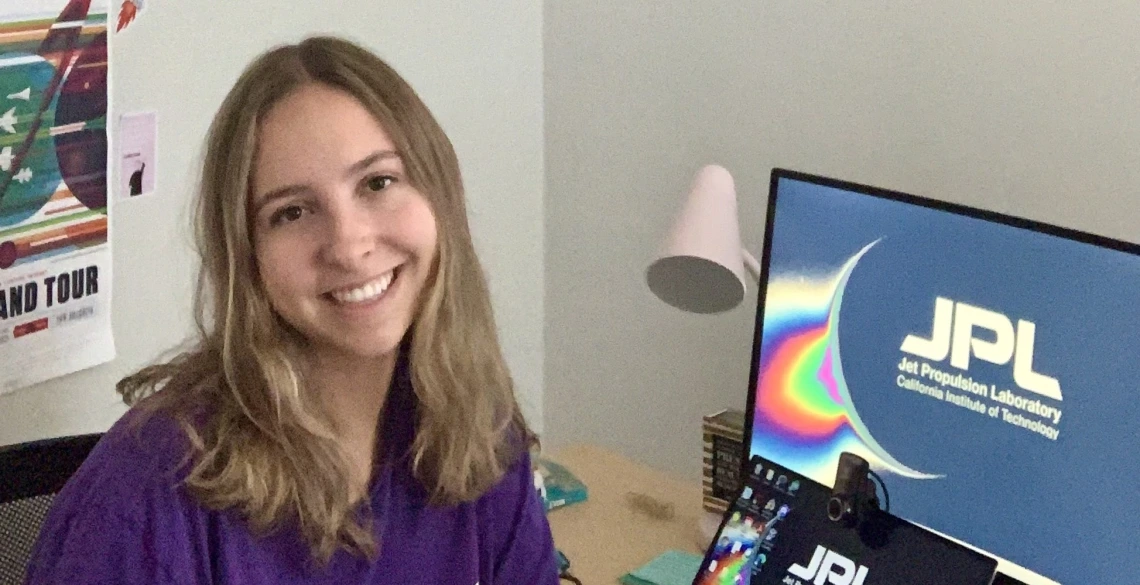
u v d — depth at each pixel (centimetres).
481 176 225
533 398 246
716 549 141
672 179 214
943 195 177
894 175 182
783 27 192
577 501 180
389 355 116
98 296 165
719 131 204
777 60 193
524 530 133
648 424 228
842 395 143
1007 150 169
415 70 207
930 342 133
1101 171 160
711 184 161
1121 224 159
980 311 128
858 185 139
